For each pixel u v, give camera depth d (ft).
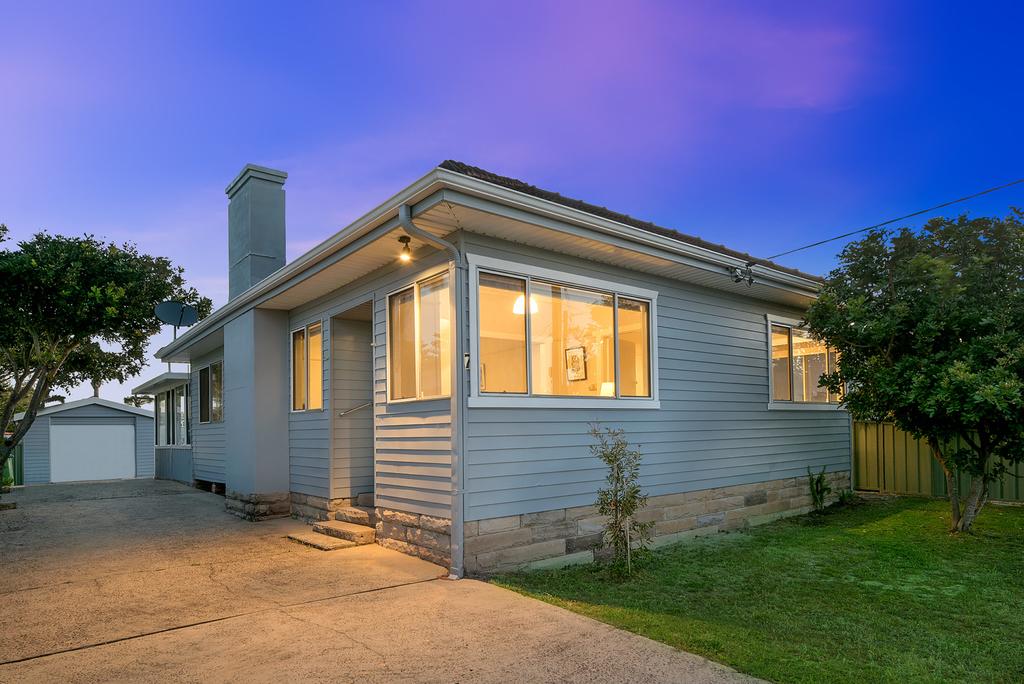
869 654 13.94
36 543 25.48
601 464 23.75
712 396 29.01
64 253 35.06
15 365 39.55
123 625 14.99
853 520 31.22
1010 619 16.48
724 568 21.91
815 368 35.73
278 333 32.76
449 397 20.54
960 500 35.06
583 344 23.93
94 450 73.00
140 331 41.50
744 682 12.16
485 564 20.16
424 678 12.09
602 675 12.37
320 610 16.24
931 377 24.70
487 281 21.22
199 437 47.93
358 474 29.14
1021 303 25.00
